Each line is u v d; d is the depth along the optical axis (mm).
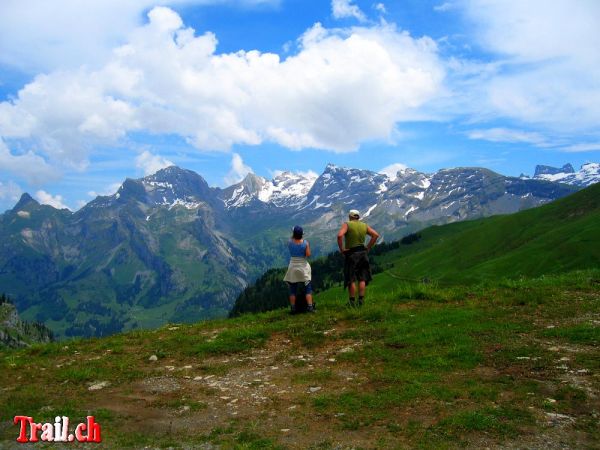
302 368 13328
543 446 8109
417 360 12703
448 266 170375
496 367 11836
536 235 166875
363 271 19359
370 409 10023
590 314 15914
